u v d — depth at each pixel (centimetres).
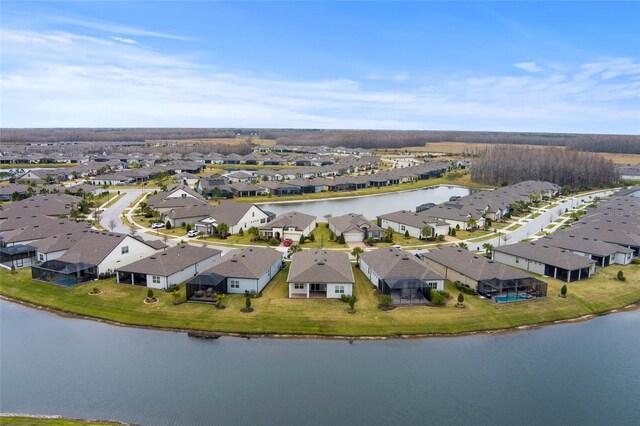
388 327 4928
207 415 3503
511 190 14275
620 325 5200
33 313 5325
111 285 5988
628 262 7438
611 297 5903
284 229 8631
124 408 3578
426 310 5316
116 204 12462
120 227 9638
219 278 5606
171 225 9638
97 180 16538
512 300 5650
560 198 15025
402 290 5619
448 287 6122
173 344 4606
